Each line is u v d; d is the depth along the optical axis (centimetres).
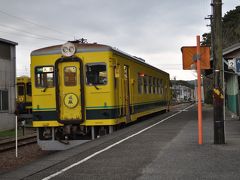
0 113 2988
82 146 1260
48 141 1551
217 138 1224
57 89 1517
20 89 3553
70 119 1511
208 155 1028
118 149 1169
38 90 1541
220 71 1218
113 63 1531
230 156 1010
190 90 16100
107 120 1498
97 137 1485
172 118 2439
